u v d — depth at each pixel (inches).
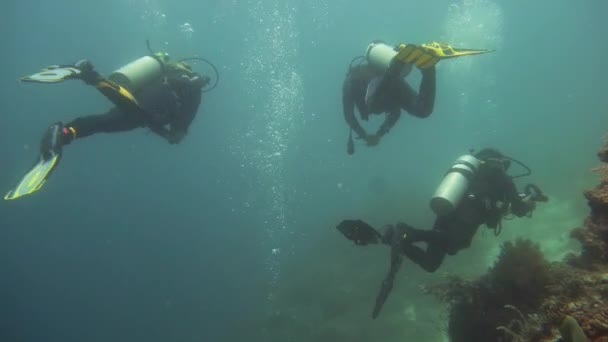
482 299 160.2
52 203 1846.7
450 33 1161.4
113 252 1207.6
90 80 133.6
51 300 1177.4
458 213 170.6
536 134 853.8
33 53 2249.0
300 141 1155.9
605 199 156.3
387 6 1857.8
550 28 2273.6
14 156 2292.1
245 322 508.1
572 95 1168.8
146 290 830.5
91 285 1087.6
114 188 1854.1
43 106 2190.0
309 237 679.7
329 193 840.9
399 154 979.3
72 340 888.3
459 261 411.2
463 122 1093.1
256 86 1257.4
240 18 1523.1
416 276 424.2
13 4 1561.3
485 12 1118.4
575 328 89.4
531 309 143.3
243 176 1147.9
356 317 394.6
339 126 1261.1
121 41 1838.1
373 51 174.1
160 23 1771.7
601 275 130.8
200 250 873.5
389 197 677.3
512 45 1829.5
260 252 713.6
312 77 1678.2
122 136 1627.7
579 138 741.9
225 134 1594.5
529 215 187.0
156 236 1106.1
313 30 1589.6
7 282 1366.9
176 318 655.8
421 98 150.4
